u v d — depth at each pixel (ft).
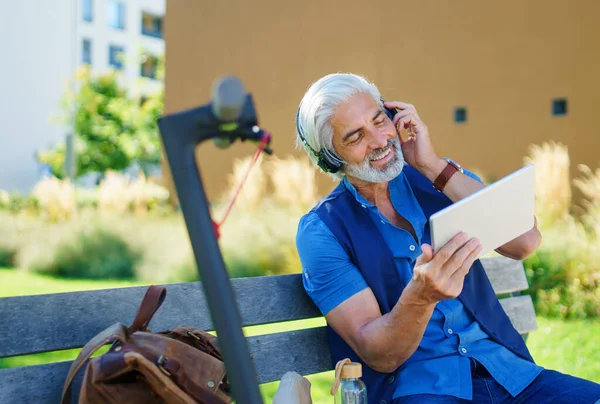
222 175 40.96
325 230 7.39
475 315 7.42
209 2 42.19
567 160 24.91
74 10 94.73
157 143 88.89
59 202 35.73
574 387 7.05
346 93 7.37
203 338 6.18
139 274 28.48
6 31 89.20
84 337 6.34
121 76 91.04
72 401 6.20
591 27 28.78
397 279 7.32
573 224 21.75
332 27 37.24
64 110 86.99
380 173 7.33
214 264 4.33
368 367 7.33
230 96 4.16
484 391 7.14
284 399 6.04
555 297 19.29
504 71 31.40
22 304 6.09
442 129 33.50
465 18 32.48
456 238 6.04
